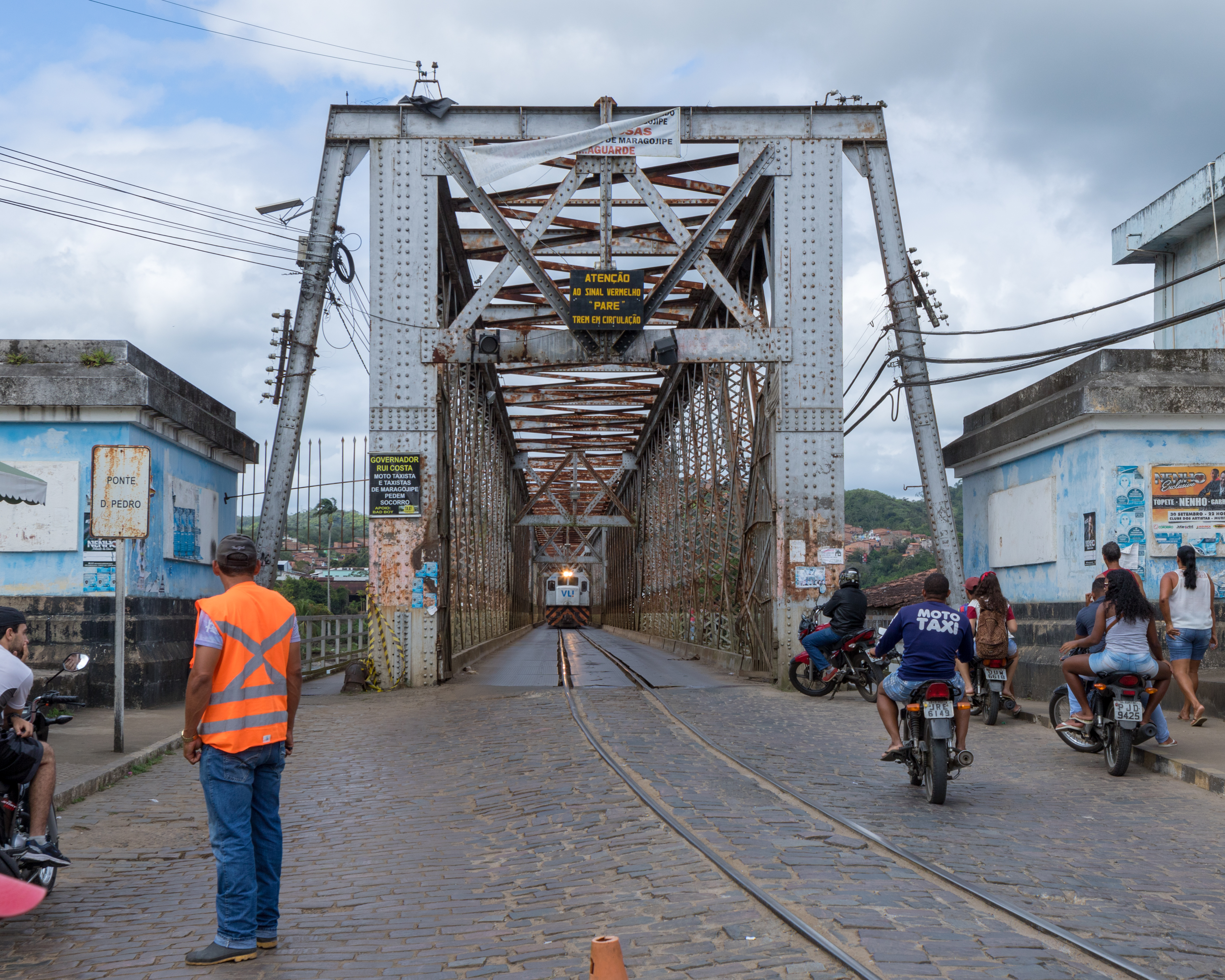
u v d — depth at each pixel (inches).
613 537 2452.0
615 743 383.6
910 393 649.6
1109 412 504.1
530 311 943.0
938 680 301.3
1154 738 371.9
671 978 156.1
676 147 657.0
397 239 646.5
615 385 1338.6
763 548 717.3
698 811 267.1
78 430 552.1
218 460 698.8
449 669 684.1
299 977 170.2
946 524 640.4
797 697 574.2
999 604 463.8
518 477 1926.7
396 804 311.7
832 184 658.2
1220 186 809.5
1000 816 276.8
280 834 190.7
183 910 215.3
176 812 310.8
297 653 199.2
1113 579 346.0
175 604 614.9
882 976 150.8
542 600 3122.5
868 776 335.0
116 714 390.6
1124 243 964.6
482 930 190.9
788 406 649.0
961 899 193.3
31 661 534.9
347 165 652.1
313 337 649.6
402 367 641.6
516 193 737.0
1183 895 204.1
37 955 185.8
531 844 252.4
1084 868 222.7
